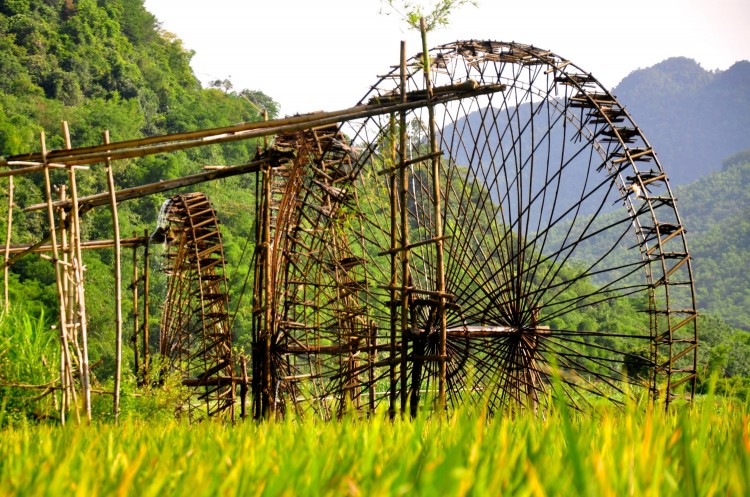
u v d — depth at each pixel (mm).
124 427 5520
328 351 20688
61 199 18062
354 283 21562
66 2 117938
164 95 118312
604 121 21891
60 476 2195
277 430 4398
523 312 19562
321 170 21109
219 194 85875
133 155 13781
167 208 27625
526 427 3129
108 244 28250
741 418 3227
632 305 58000
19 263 57094
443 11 16469
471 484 1681
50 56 100438
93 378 19469
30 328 18062
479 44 21531
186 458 3150
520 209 19953
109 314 57438
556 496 1670
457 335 18891
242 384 26297
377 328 21172
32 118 84812
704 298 154750
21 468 2838
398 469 2092
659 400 3061
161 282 68562
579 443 2500
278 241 21438
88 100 100625
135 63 116312
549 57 21359
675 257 22047
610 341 48281
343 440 3039
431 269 20906
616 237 182625
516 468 2055
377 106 15539
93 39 109812
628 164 21125
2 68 92812
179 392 20984
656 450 2059
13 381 16578
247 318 60719
